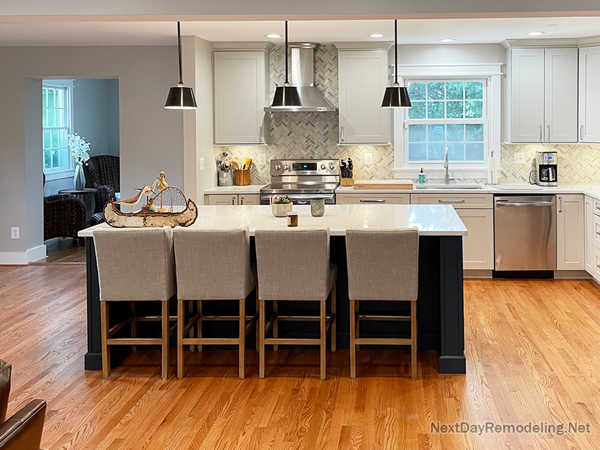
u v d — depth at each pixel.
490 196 7.45
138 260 4.45
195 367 4.78
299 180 8.20
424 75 8.09
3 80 8.18
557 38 7.59
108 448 3.51
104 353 4.57
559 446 3.50
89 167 11.03
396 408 4.01
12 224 8.40
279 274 4.43
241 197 7.66
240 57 7.79
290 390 4.32
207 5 4.73
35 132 8.50
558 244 7.43
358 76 7.82
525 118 7.74
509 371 4.62
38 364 4.85
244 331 4.52
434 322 5.07
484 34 7.36
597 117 7.51
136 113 8.04
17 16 4.73
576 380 4.43
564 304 6.41
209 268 4.45
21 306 6.46
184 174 7.41
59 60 8.06
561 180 8.05
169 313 5.16
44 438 3.63
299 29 6.92
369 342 4.50
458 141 8.31
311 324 5.12
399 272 4.39
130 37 7.40
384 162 8.25
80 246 9.87
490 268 7.52
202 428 3.75
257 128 7.86
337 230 4.62
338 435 3.65
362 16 4.78
